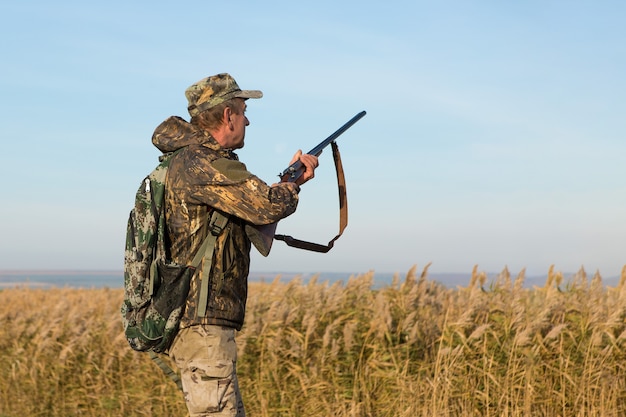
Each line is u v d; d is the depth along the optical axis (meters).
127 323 3.57
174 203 3.44
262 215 3.35
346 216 4.16
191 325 3.42
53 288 14.20
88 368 8.41
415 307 7.47
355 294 8.04
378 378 6.86
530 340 6.53
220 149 3.53
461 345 6.72
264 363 7.23
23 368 8.77
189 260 3.44
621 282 6.99
